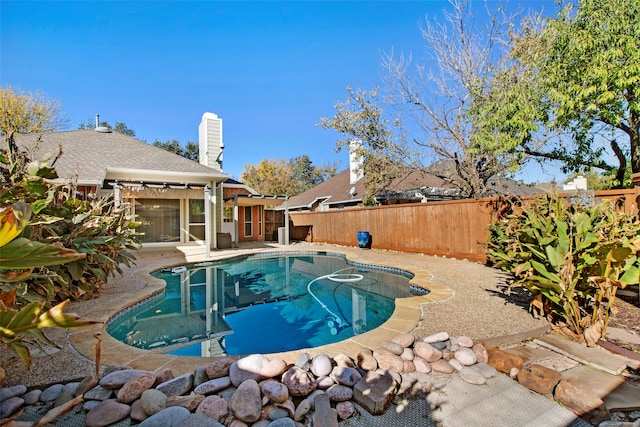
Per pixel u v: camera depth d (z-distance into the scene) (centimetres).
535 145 1048
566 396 270
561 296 400
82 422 245
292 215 2139
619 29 669
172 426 230
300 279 976
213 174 1491
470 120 1174
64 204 559
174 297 776
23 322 114
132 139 1698
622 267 380
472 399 280
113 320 521
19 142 1358
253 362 300
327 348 371
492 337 391
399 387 297
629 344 375
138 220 1402
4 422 222
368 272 1036
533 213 462
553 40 816
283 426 236
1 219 125
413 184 1895
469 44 1238
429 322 455
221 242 1570
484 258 1010
